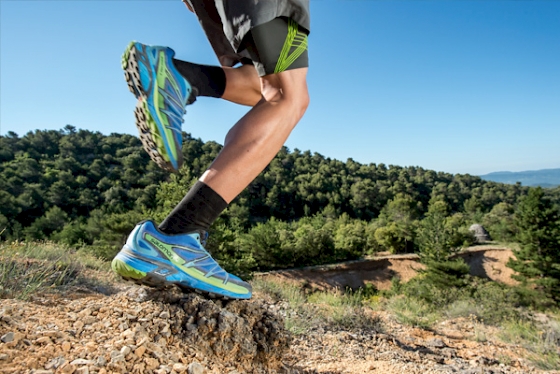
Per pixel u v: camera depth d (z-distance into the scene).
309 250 47.06
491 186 136.25
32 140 115.69
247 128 1.31
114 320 1.50
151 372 1.24
